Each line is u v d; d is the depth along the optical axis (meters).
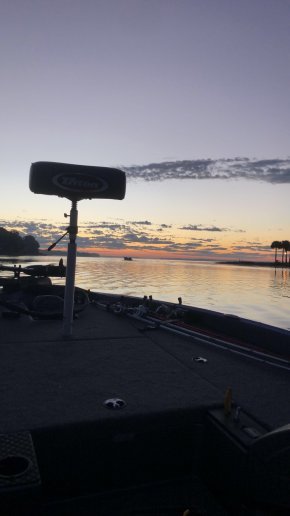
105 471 3.05
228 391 3.20
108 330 6.47
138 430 3.12
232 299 66.94
